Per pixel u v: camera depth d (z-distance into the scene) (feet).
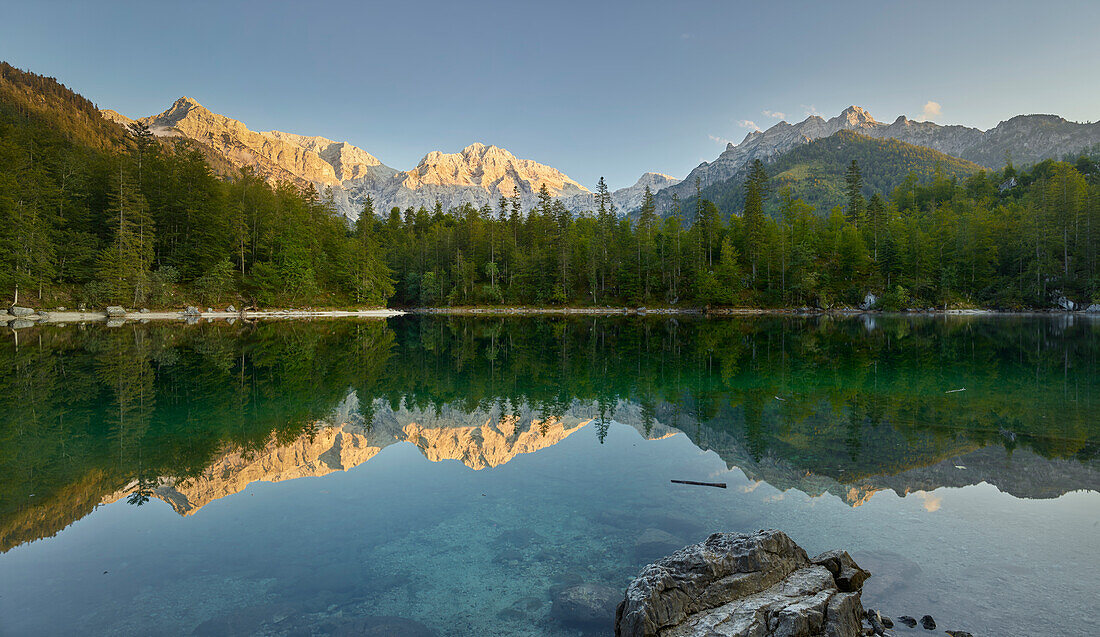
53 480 32.32
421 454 38.52
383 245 396.57
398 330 168.14
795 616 15.65
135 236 197.26
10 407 52.31
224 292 221.05
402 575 21.16
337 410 52.54
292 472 34.53
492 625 17.58
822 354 98.58
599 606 18.28
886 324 192.24
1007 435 41.04
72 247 183.11
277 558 22.58
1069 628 16.61
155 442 40.68
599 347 116.57
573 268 358.84
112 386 63.31
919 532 24.04
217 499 29.58
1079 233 253.85
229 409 52.34
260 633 16.99
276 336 134.41
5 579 20.61
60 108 604.90
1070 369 75.97
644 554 22.52
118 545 23.79
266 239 246.27
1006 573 20.18
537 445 40.73
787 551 19.60
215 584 20.34
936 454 36.27
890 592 18.78
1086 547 22.31
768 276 305.73
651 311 316.81
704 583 17.37
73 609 18.52
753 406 53.52
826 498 28.55
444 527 25.77
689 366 84.02
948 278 275.59
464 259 369.09
